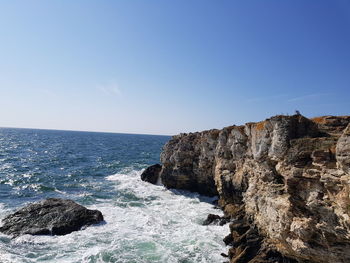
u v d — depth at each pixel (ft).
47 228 80.02
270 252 58.18
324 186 44.01
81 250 69.67
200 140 139.44
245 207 80.28
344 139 37.96
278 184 58.18
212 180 130.41
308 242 46.65
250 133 85.46
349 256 41.29
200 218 96.53
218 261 65.72
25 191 135.13
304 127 54.65
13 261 63.10
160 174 162.71
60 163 241.14
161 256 67.15
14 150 334.85
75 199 121.70
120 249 70.44
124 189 145.89
